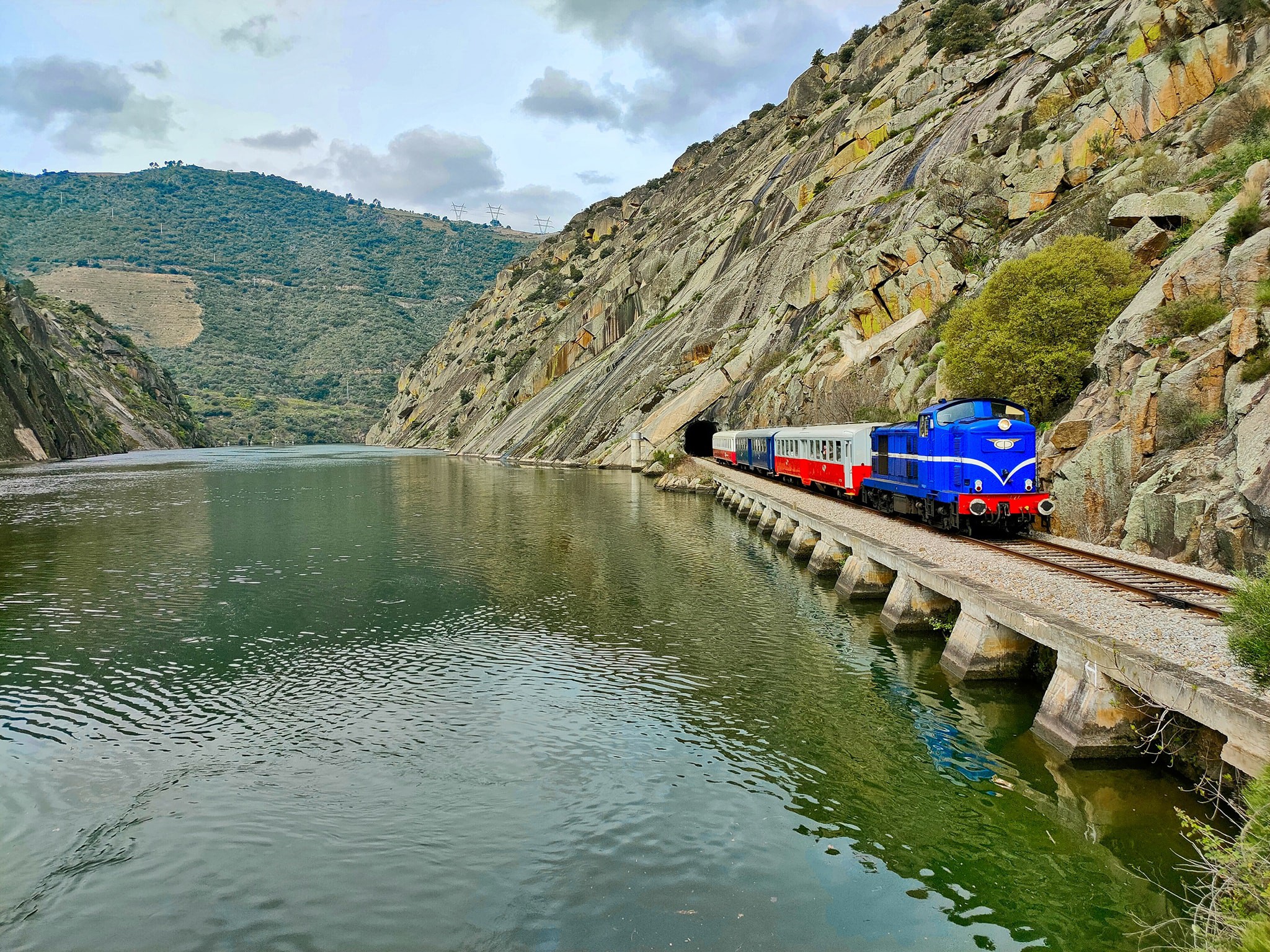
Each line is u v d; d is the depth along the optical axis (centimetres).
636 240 16562
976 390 3297
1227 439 2094
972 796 1323
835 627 2341
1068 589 1755
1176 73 4206
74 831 1296
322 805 1366
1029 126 5300
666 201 18062
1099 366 2778
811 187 9581
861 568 2662
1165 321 2541
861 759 1480
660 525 4672
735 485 5250
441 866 1177
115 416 17800
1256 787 889
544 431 11812
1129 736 1320
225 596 2905
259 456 15000
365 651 2230
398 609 2700
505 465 10850
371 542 4116
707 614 2562
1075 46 6228
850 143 9250
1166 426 2306
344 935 1029
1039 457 2859
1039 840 1191
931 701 1717
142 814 1346
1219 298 2448
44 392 13525
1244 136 3356
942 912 1045
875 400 5175
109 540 4222
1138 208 3341
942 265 5069
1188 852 1104
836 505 3794
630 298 13112
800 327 7300
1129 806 1223
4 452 11650
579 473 8881
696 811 1317
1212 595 1664
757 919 1038
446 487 7375
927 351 4688
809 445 4503
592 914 1059
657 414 8775
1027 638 1761
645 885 1120
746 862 1170
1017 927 1010
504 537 4256
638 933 1017
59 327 19050
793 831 1252
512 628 2448
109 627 2484
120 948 1012
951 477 2606
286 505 5872
